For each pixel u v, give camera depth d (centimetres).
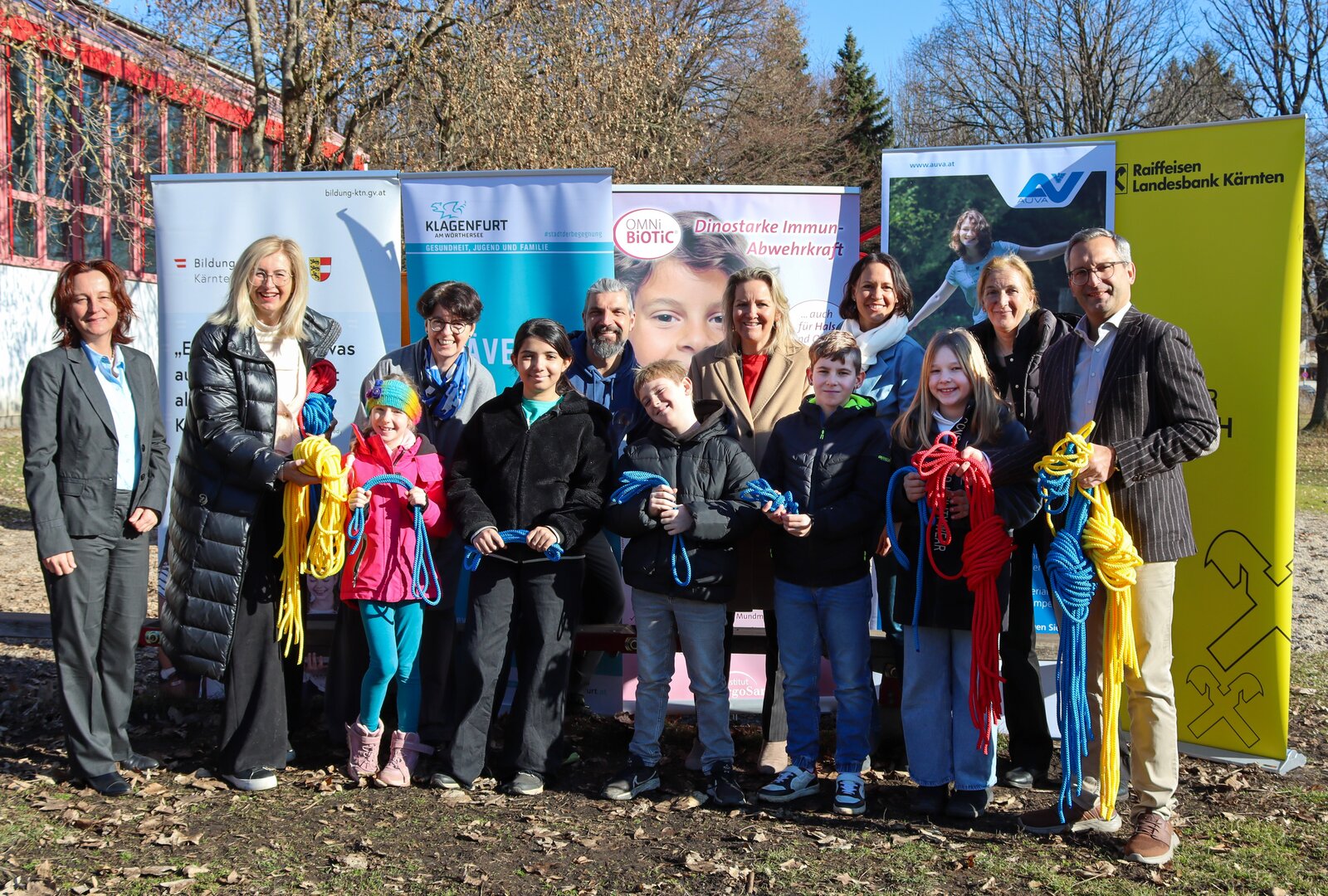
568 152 1123
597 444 386
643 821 352
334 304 470
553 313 471
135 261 1614
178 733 436
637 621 380
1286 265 403
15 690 480
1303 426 2281
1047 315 397
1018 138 2508
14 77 1005
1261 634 411
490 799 370
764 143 2555
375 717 381
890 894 296
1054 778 395
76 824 339
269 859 316
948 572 346
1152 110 2362
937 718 357
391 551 374
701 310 487
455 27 1035
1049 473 309
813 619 372
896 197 460
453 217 469
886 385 430
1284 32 2039
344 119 1157
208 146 1161
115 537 370
